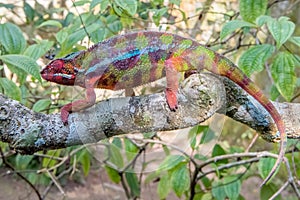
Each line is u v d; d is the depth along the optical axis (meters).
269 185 1.35
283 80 1.01
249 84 0.84
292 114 0.87
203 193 1.42
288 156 1.29
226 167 1.28
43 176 1.66
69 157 1.42
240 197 1.40
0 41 1.06
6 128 0.78
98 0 1.05
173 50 0.80
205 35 1.44
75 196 2.29
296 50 1.68
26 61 0.96
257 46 1.02
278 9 1.71
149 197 2.11
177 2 1.14
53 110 1.27
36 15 1.56
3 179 2.11
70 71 0.81
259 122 0.86
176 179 1.25
